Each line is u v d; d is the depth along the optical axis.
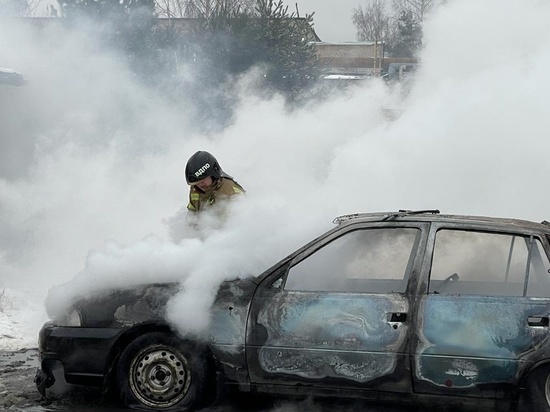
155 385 5.79
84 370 5.83
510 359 5.30
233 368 5.67
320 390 5.56
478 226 5.70
